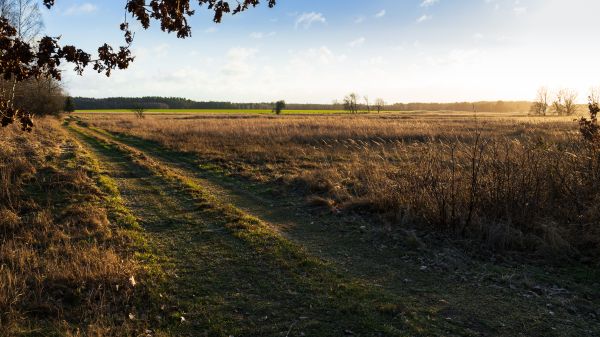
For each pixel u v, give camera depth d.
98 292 4.93
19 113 3.87
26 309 4.59
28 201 8.93
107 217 8.14
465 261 6.15
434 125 31.64
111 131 31.53
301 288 5.25
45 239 6.74
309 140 22.19
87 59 3.54
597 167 7.67
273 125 31.98
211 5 3.89
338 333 4.21
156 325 4.40
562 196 7.55
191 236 7.26
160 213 8.66
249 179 12.63
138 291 5.09
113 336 4.18
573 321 4.49
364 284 5.39
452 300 4.96
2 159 12.68
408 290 5.24
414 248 6.70
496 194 7.56
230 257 6.29
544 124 29.55
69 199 9.14
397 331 4.22
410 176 8.75
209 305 4.81
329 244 6.97
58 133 25.02
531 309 4.75
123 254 6.31
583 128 8.41
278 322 4.43
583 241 6.46
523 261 6.16
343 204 9.08
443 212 7.38
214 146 19.97
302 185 11.33
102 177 11.86
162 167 14.19
